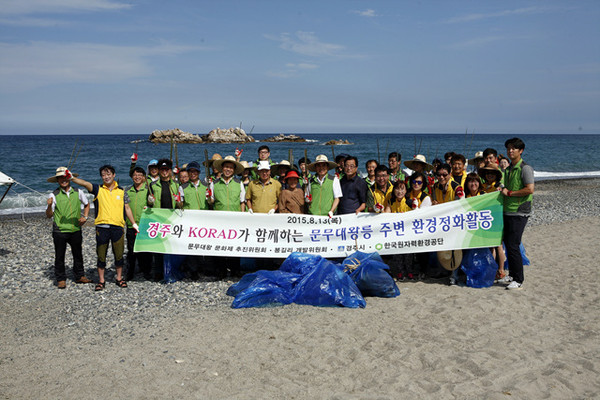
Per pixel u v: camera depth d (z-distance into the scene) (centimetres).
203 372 461
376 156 5531
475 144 9019
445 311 621
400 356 489
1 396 419
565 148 7362
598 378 435
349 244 761
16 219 1662
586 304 641
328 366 470
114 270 880
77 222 760
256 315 620
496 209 722
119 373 461
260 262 817
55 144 8531
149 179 797
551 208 1744
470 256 736
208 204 827
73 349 522
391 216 755
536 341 521
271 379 443
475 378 439
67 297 715
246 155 5509
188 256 814
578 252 972
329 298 644
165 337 553
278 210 795
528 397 404
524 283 746
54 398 415
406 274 786
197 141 7888
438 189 790
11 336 564
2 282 798
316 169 781
